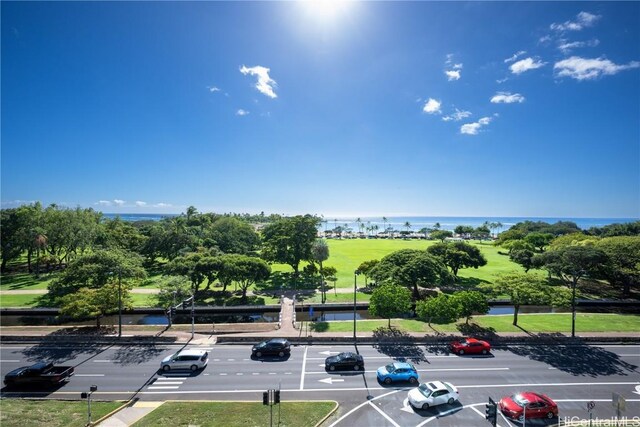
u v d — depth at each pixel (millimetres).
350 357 34094
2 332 44125
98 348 39906
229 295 64312
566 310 59312
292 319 49688
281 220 96875
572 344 41031
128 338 42250
